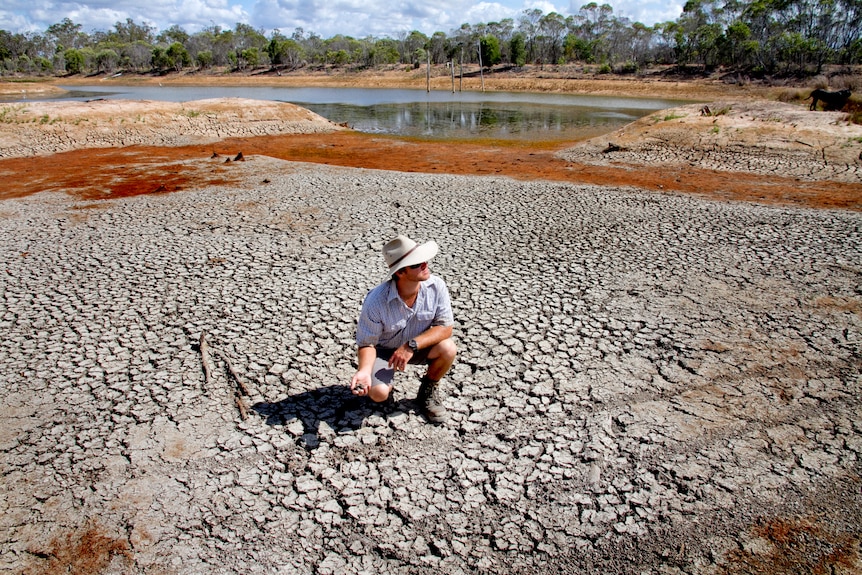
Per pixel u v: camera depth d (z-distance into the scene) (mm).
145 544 3168
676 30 61000
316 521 3318
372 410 4242
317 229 8328
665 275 6594
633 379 4621
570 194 10578
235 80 81062
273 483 3584
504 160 15961
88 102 20125
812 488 3529
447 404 4320
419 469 3701
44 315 5738
